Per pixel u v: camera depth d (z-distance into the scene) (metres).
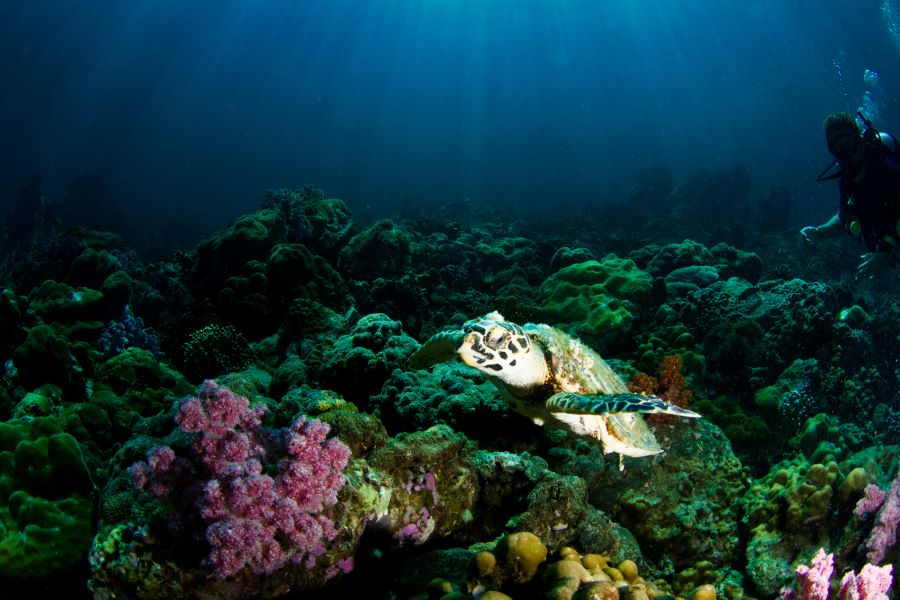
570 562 3.05
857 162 5.76
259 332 9.09
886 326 8.04
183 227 37.91
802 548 4.12
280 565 2.83
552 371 3.96
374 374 5.66
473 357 3.58
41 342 5.95
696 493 4.72
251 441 3.12
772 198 29.72
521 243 14.14
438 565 3.40
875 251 6.23
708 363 7.72
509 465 4.02
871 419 6.73
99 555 2.74
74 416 5.38
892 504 3.83
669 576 4.38
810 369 7.05
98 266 9.70
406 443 3.59
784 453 6.25
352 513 3.12
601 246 21.45
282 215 11.24
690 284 10.34
